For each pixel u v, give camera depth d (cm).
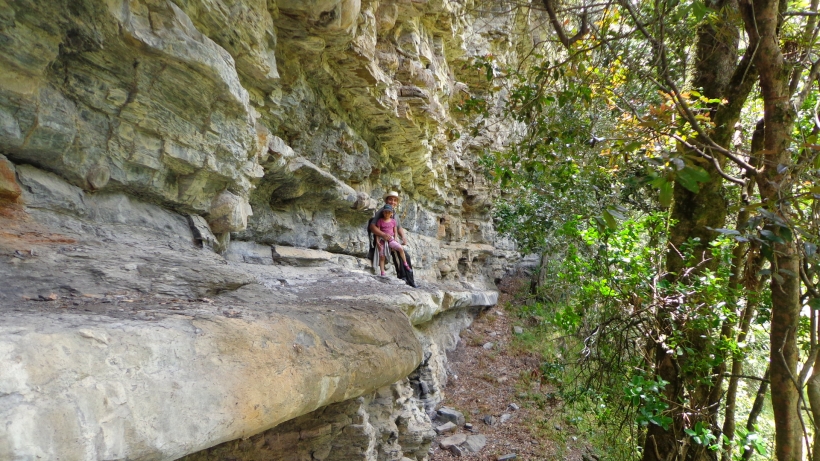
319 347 275
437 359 899
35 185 289
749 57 476
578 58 484
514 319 1400
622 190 986
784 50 461
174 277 296
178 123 363
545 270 1457
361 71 668
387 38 770
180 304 251
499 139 1541
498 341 1205
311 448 368
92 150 319
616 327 550
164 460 172
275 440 337
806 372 379
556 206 1120
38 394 140
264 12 442
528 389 952
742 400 786
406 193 1164
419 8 743
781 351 324
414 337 392
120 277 263
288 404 232
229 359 210
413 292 655
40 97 273
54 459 136
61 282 233
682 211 567
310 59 602
